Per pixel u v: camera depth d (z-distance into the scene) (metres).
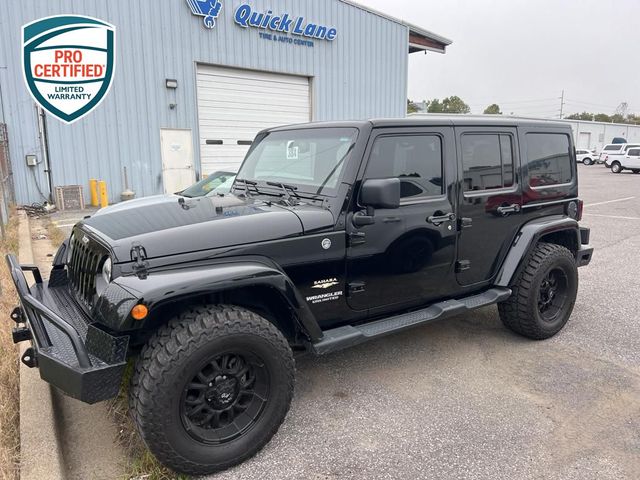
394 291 3.42
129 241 2.57
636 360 4.01
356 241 3.12
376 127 3.19
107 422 3.05
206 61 14.52
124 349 2.36
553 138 4.44
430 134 3.48
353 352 4.14
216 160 15.42
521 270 4.13
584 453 2.80
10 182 11.66
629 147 32.44
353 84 18.16
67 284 3.52
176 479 2.55
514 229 4.11
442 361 3.98
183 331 2.44
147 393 2.36
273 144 3.86
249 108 15.88
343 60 17.67
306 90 17.12
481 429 3.03
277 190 3.52
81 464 2.67
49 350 2.46
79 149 12.82
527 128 4.16
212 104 15.09
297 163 3.53
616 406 3.30
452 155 3.60
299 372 3.79
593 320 4.93
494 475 2.62
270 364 2.69
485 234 3.88
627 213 13.24
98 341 2.41
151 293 2.32
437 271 3.63
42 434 2.70
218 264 2.65
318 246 2.98
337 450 2.82
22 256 6.45
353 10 17.59
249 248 2.75
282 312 2.97
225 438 2.63
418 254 3.46
